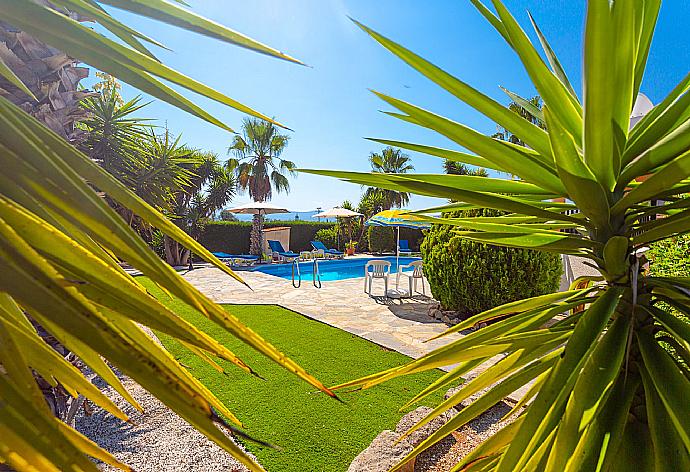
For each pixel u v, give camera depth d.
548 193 1.34
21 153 0.39
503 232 1.36
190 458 3.45
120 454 3.50
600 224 1.12
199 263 21.84
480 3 1.23
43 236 0.39
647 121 1.17
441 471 3.21
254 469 0.39
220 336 6.80
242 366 0.48
